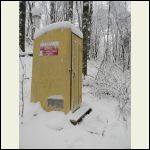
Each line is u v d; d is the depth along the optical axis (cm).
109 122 431
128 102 493
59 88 409
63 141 362
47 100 414
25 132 379
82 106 486
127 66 539
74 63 436
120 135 392
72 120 392
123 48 541
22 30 503
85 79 595
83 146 358
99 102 520
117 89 532
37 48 422
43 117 399
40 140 363
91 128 404
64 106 405
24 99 440
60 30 406
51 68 412
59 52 407
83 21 561
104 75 555
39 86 421
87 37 575
